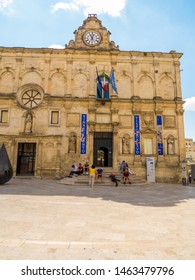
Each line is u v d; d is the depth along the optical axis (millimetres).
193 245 4406
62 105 24016
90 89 24422
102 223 5980
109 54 25516
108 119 24172
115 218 6586
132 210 7816
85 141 23109
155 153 23203
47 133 23234
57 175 21922
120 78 25266
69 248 4117
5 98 23672
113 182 18031
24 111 23703
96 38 26078
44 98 23797
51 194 11422
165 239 4754
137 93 24672
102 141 23781
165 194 12727
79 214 7012
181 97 24703
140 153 22984
